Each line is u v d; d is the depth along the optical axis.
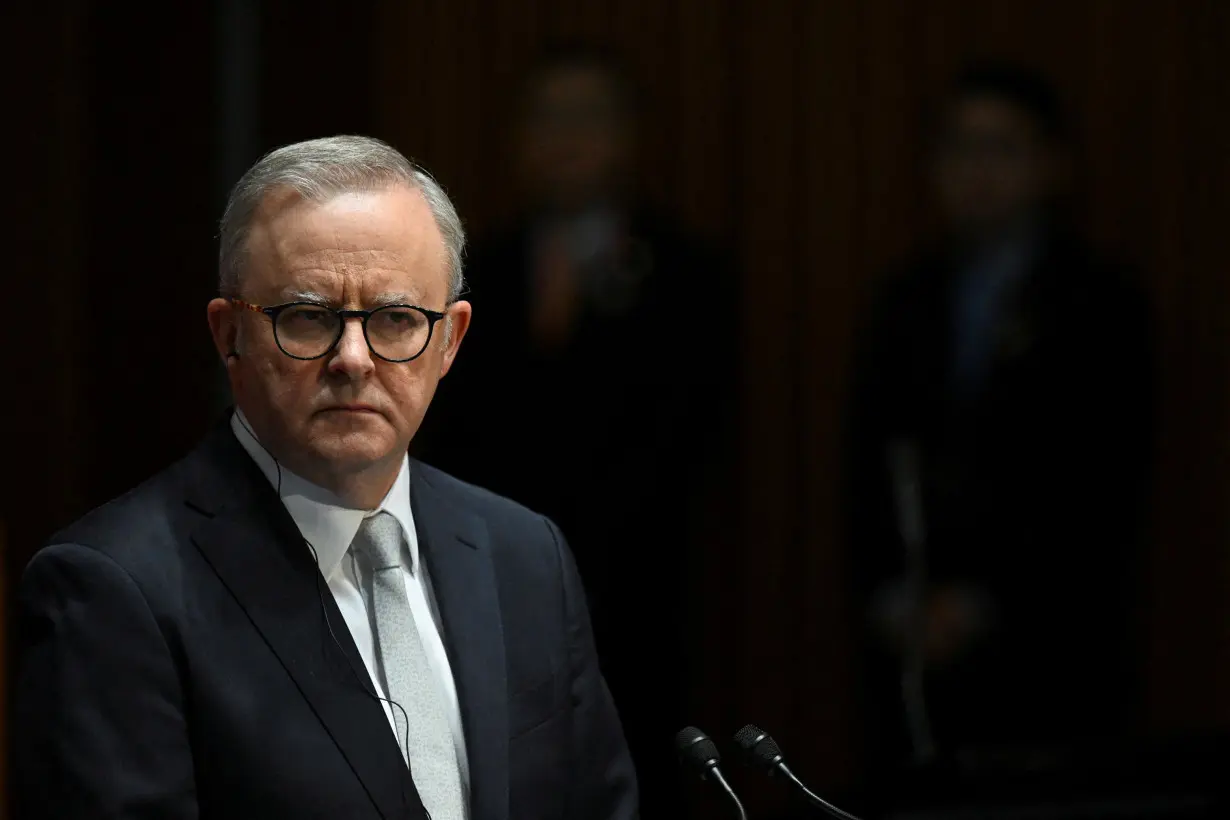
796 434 16.47
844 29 16.41
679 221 15.09
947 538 13.41
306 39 15.80
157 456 15.46
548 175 14.34
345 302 5.77
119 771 5.40
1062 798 8.23
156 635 5.62
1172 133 16.11
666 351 13.97
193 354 15.52
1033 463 13.39
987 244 13.99
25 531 15.21
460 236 6.28
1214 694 15.84
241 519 6.00
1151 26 16.06
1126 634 13.45
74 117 15.23
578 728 6.65
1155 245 16.16
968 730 13.16
